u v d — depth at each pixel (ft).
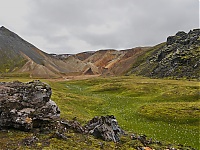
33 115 92.07
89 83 531.50
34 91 99.35
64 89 348.38
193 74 633.20
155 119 173.68
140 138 104.63
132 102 252.01
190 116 175.63
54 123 96.73
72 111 167.22
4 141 75.97
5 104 89.86
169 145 106.01
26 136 82.48
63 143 80.28
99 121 105.19
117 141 95.96
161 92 316.19
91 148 80.07
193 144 122.01
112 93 346.74
